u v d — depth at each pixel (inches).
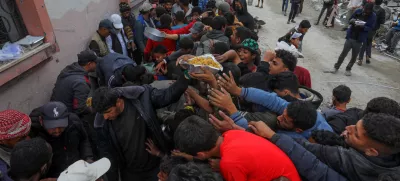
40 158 78.2
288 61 125.2
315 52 356.2
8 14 127.9
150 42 199.9
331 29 445.7
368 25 260.8
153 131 103.8
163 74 161.6
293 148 73.2
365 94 259.4
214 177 66.6
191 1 353.1
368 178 66.4
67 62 171.6
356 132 67.8
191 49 161.5
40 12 135.5
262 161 66.4
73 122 109.5
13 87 127.4
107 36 192.9
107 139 104.3
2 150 87.1
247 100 100.0
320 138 82.5
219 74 109.6
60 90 136.8
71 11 174.9
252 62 150.6
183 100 126.3
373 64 323.3
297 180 69.5
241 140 71.0
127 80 138.0
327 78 287.6
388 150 62.7
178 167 68.2
